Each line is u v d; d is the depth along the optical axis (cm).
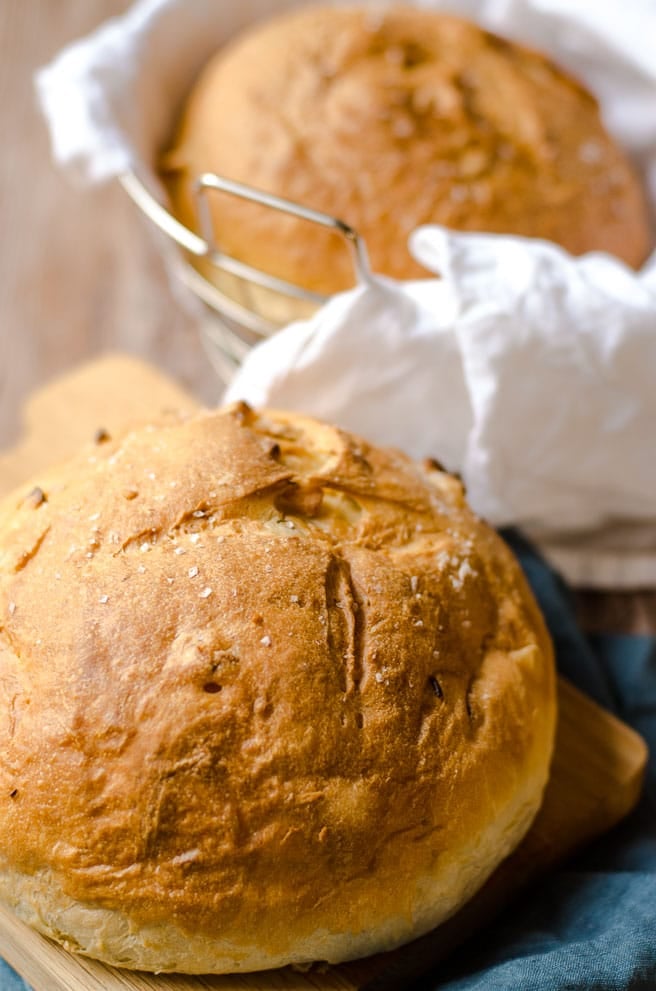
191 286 86
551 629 77
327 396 77
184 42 94
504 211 85
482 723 63
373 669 61
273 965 60
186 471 64
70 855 58
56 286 103
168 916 58
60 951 61
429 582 65
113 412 88
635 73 95
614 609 85
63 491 66
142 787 58
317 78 88
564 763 70
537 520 84
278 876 59
